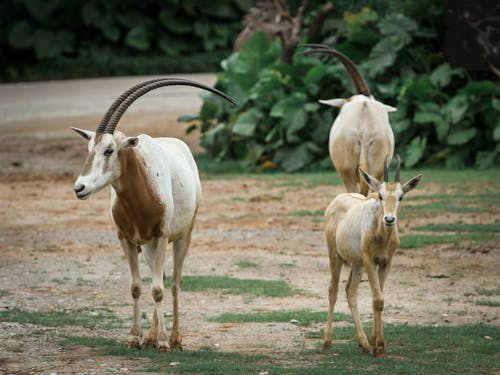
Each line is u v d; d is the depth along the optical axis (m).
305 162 61.91
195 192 24.62
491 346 22.55
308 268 34.66
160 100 101.75
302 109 62.22
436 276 32.47
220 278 32.59
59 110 95.88
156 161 22.72
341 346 23.09
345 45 65.50
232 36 144.12
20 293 30.55
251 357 21.62
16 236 42.38
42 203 52.41
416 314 27.12
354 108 35.44
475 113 59.75
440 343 23.03
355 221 22.22
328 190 53.19
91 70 133.62
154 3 142.12
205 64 137.62
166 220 22.67
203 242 40.03
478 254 35.62
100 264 36.03
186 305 28.97
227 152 68.50
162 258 22.66
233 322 26.36
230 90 68.31
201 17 139.62
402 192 21.31
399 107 61.72
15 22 137.75
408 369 20.05
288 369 19.92
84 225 45.34
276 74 64.44
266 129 64.88
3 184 60.09
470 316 26.73
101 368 20.27
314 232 41.78
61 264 36.00
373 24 66.12
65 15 137.50
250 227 43.34
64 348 22.47
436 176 55.09
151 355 21.75
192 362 20.98
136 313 22.72
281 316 26.80
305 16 70.00
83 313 27.58
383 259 21.81
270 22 80.19
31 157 71.69
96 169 21.39
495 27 61.59
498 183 51.91
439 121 59.66
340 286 31.58
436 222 41.97
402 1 66.50
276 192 53.41
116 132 22.05
